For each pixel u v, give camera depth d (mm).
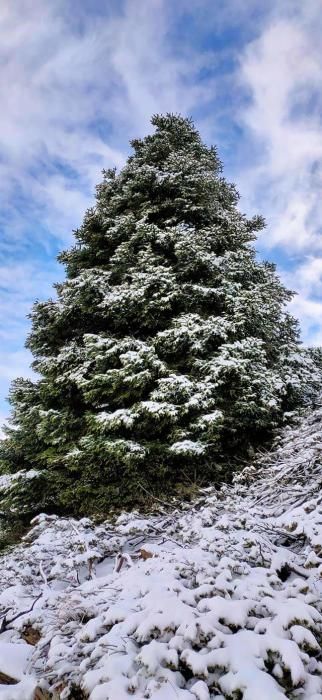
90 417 7035
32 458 8281
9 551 6188
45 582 3639
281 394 7914
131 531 4184
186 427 6746
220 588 2287
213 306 7871
